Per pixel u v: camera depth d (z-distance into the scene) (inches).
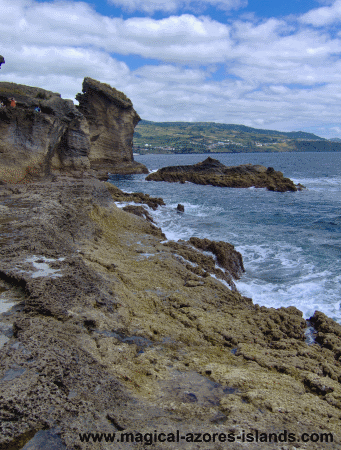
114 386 184.5
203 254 582.9
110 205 774.5
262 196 1588.3
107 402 171.2
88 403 165.5
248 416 177.3
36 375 171.9
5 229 417.1
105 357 215.6
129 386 193.2
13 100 974.4
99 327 252.2
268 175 2041.1
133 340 258.1
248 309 389.1
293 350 293.4
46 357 185.9
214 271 532.7
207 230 877.8
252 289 530.9
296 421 178.1
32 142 957.8
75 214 593.9
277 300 487.2
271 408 187.8
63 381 175.3
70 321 241.1
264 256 686.5
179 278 447.8
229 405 185.9
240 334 307.9
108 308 283.0
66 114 1282.0
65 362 187.5
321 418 185.2
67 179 1069.1
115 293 318.7
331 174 2805.1
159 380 210.5
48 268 306.7
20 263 311.1
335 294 500.4
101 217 682.2
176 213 1077.1
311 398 208.5
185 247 612.1
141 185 1979.6
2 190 743.1
